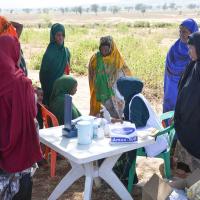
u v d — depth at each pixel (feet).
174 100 19.66
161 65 38.01
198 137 15.07
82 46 58.70
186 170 17.95
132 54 48.62
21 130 11.44
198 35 14.66
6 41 11.60
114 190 14.99
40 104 17.53
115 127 14.43
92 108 20.36
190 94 14.93
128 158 15.94
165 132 15.33
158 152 15.43
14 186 12.11
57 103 17.93
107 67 19.54
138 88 15.57
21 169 11.67
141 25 163.12
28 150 11.69
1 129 11.41
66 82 17.95
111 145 13.78
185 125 15.25
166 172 17.07
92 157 12.87
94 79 19.84
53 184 17.04
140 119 15.34
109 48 19.49
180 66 19.22
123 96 15.72
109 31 117.08
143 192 13.51
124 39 64.64
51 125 18.43
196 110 14.84
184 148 15.71
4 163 11.58
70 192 16.52
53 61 20.66
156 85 33.94
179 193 13.14
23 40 76.02
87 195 14.42
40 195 16.16
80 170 14.87
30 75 40.19
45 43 73.15
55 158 17.40
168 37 98.43
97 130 14.48
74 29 109.29
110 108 19.11
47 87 20.93
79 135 13.91
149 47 56.44
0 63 11.23
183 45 19.11
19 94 11.28
